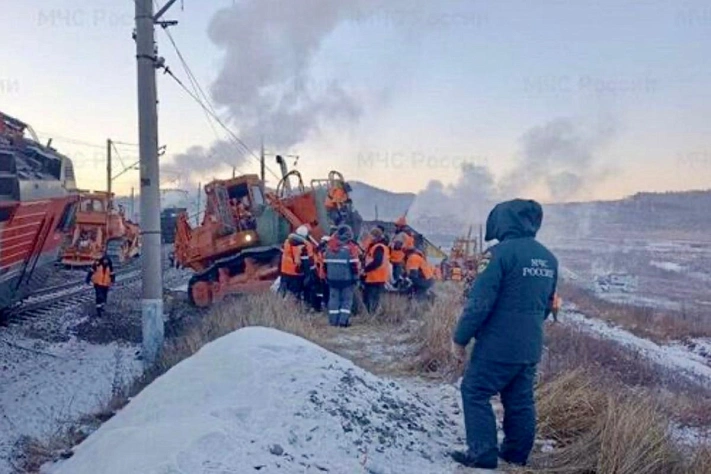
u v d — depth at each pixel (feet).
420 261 45.93
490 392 15.49
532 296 15.23
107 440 14.73
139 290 76.74
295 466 13.34
